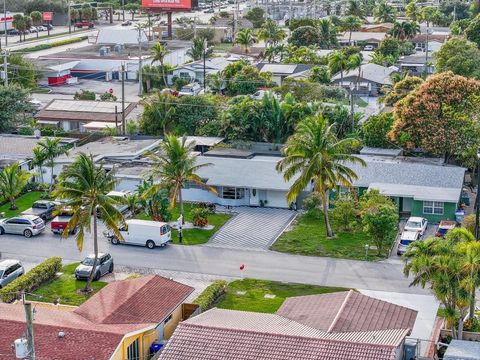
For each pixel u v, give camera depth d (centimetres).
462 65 15812
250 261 8512
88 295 7619
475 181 10988
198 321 6034
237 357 5459
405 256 6475
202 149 12169
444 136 10850
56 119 13838
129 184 10512
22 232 9244
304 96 14812
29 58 19612
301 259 8562
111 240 8994
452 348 5794
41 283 7862
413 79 14362
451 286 6191
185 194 10506
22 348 5188
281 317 6250
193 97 13150
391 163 10588
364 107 15288
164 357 5528
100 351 5656
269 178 10294
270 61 19925
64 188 7556
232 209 10244
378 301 6438
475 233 8281
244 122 12006
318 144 8906
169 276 8100
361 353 5403
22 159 11231
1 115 12975
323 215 9844
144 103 13812
